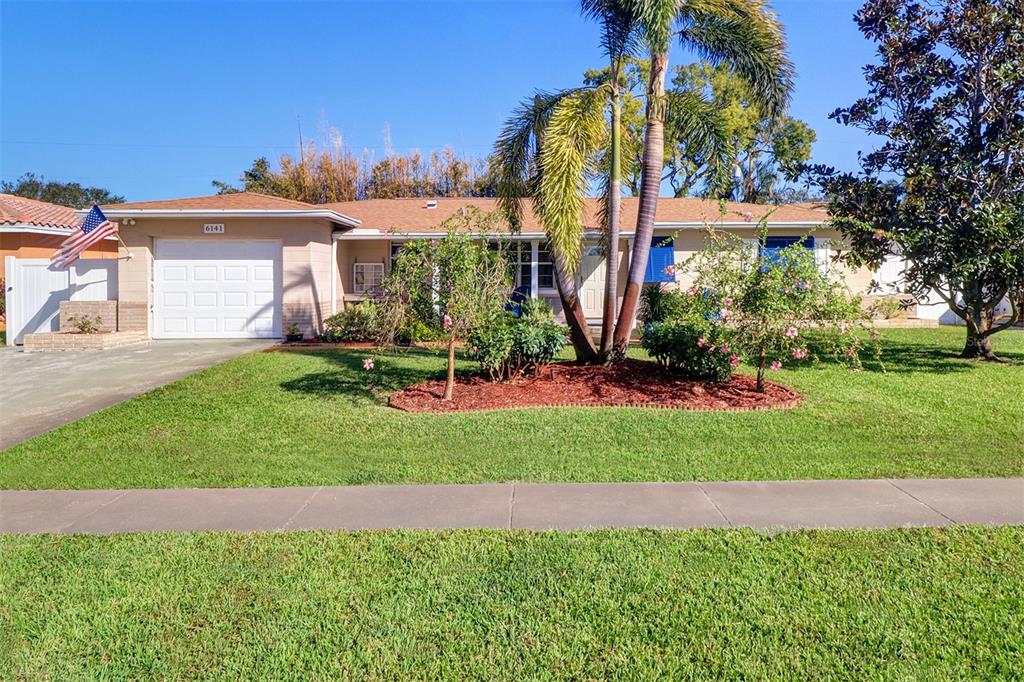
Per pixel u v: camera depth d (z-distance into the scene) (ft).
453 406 31.01
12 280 55.67
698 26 38.60
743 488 20.38
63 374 40.16
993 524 17.07
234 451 25.22
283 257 55.36
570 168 33.96
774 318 30.78
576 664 11.36
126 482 21.67
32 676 11.24
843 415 29.25
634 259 36.76
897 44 41.09
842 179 42.39
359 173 130.11
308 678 11.10
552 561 15.19
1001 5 38.83
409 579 14.40
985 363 40.75
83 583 14.40
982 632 12.08
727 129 41.09
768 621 12.56
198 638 12.29
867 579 14.12
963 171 38.58
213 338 56.03
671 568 14.76
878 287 43.83
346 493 20.38
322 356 44.65
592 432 27.04
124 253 55.01
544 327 36.09
